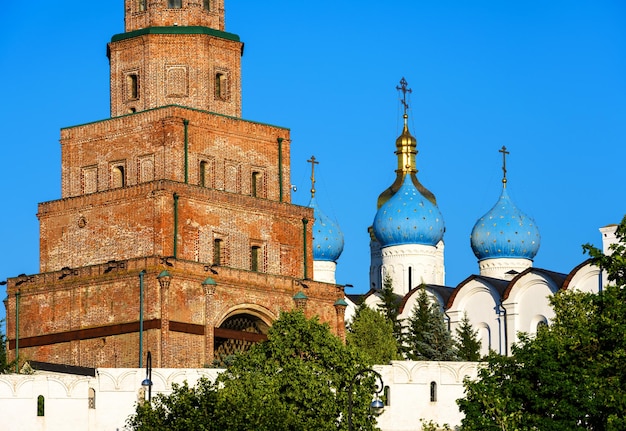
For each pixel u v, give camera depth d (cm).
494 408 10725
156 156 14938
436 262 19562
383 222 19488
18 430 12888
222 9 15488
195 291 14612
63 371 14088
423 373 13775
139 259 14525
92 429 13000
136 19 15375
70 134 15388
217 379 11981
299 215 15588
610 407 10606
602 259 11219
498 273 19188
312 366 12250
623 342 10775
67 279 14888
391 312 18000
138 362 14425
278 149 15588
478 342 17350
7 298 15200
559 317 12369
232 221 15112
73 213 15150
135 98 15275
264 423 11144
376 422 12344
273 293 15150
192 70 15200
